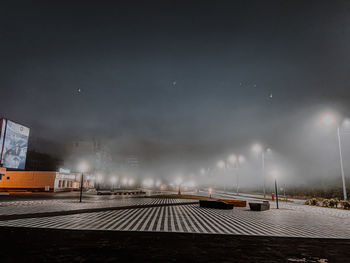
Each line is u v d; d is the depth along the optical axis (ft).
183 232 31.94
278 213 62.39
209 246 24.59
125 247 23.06
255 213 61.52
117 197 114.11
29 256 19.53
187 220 43.78
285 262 19.93
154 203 79.92
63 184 177.58
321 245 26.53
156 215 49.49
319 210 73.41
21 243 23.88
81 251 21.35
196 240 27.27
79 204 68.59
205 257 20.62
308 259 20.93
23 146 157.89
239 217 51.55
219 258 20.48
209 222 42.47
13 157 148.46
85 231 30.71
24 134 158.71
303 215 58.54
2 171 134.31
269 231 35.19
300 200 132.36
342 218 53.11
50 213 46.73
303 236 31.86
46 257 19.35
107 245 23.63
